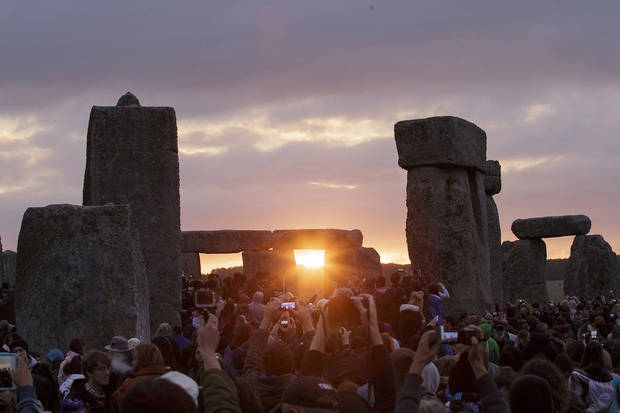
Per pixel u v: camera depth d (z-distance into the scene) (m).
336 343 5.93
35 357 10.20
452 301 19.53
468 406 5.15
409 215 20.03
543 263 39.41
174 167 16.52
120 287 12.37
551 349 10.30
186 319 15.80
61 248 12.41
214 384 4.28
